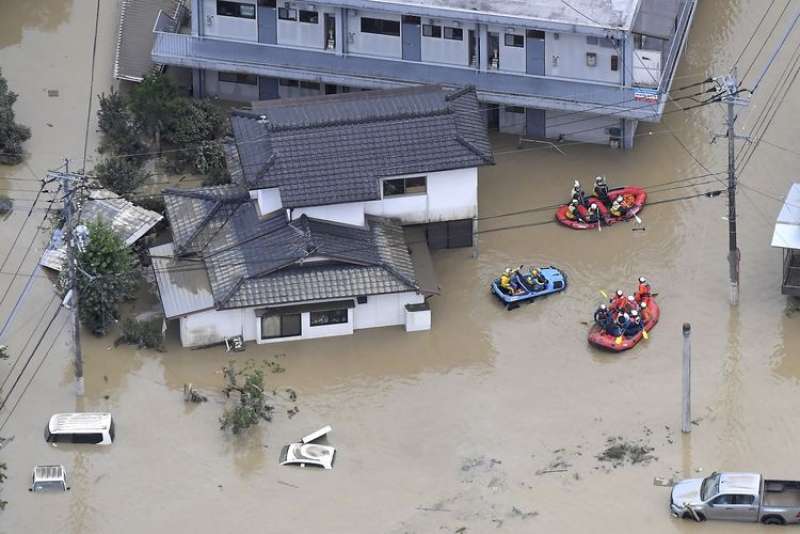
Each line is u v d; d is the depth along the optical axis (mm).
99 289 107375
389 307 109438
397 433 102375
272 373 106812
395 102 114062
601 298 111688
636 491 97250
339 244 108625
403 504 97438
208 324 107875
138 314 111000
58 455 101375
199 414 104125
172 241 112562
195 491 99000
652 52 120188
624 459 99500
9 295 112188
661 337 108250
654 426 101812
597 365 106625
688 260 114438
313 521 96625
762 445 100062
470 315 110875
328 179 108562
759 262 113562
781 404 103000
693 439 100625
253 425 102875
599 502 96625
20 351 108375
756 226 116562
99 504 98250
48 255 113750
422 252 112000
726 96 105812
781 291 109750
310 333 109250
